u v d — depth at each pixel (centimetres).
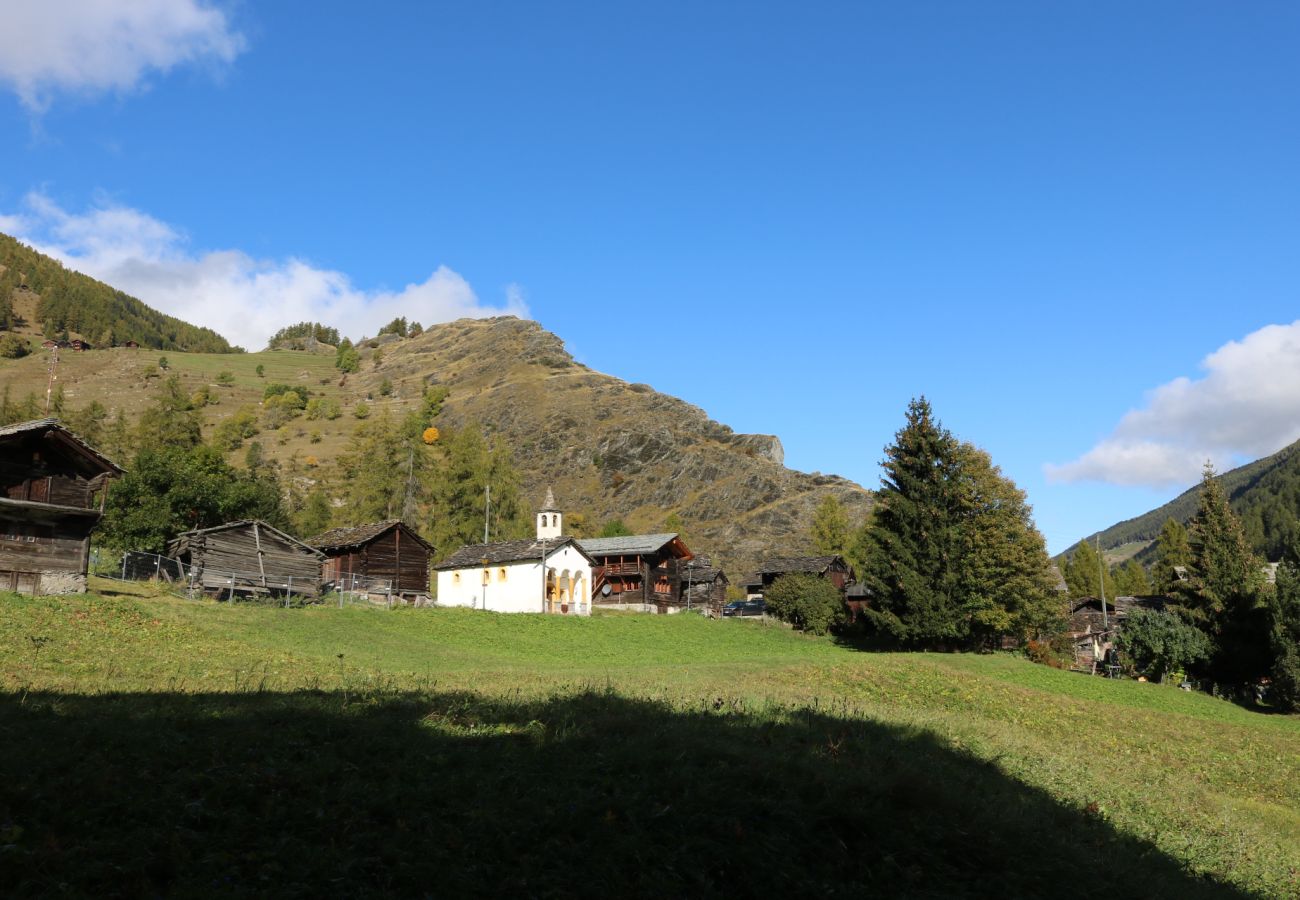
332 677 2788
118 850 1093
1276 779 3478
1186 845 2089
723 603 9631
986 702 4072
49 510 4175
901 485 6688
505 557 7794
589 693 2422
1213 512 6438
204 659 3112
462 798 1412
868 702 3309
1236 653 5994
